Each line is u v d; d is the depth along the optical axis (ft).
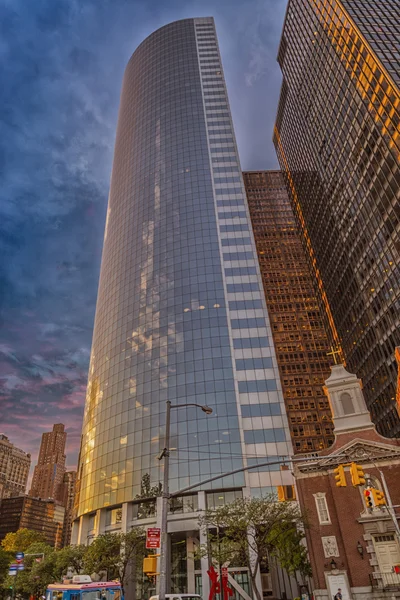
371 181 353.72
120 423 291.17
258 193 608.60
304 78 501.56
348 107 390.83
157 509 235.81
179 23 592.60
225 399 276.82
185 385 287.69
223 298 328.49
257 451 255.29
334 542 138.10
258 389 280.72
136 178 447.83
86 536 275.18
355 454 147.13
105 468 279.08
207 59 535.60
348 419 159.94
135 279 366.22
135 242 393.09
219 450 257.14
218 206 385.91
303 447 378.12
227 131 450.30
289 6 544.21
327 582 132.16
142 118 507.30
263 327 311.27
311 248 507.71
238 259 350.23
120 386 310.65
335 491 143.84
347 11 393.91
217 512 155.02
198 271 345.92
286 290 499.92
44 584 232.94
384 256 336.29
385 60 339.16
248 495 240.32
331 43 423.64
